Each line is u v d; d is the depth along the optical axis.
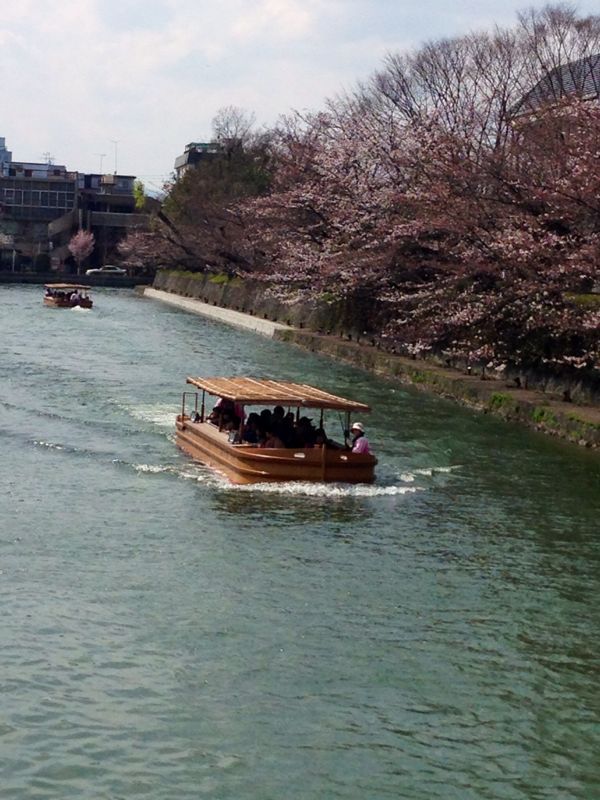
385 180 51.84
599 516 22.81
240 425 25.56
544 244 33.94
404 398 37.75
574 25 52.75
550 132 38.03
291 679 14.47
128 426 30.00
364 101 58.38
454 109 48.22
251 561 18.95
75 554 18.91
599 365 32.81
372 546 20.17
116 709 13.40
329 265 50.97
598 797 12.16
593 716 13.94
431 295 42.25
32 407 32.41
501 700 14.24
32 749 12.38
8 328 59.22
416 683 14.57
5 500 22.11
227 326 67.62
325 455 23.92
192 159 129.25
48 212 135.12
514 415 33.62
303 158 62.94
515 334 37.78
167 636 15.56
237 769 12.26
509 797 12.07
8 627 15.52
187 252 94.88
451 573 18.91
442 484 24.98
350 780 12.19
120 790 11.72
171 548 19.45
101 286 120.38
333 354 50.75
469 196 39.47
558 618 17.06
